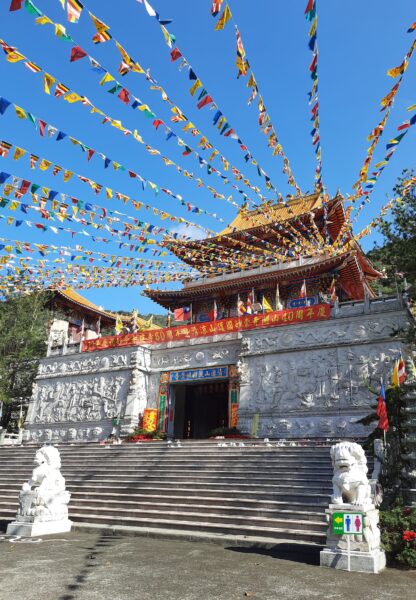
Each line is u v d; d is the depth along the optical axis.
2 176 10.89
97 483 19.47
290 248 39.31
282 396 28.44
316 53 9.03
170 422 33.59
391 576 9.78
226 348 32.81
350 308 28.20
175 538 13.68
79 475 20.84
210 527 14.03
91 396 35.62
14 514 17.38
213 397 40.50
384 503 13.91
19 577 9.25
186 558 11.18
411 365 23.28
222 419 39.81
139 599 7.90
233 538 12.90
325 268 35.97
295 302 38.44
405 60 9.38
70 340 43.50
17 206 12.27
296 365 28.67
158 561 10.82
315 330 28.83
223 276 42.59
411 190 17.52
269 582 9.12
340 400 26.52
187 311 39.47
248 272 41.28
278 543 12.24
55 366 38.59
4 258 15.80
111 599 7.89
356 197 15.00
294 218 36.25
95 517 16.02
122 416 33.50
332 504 10.93
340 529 10.46
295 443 22.80
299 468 17.61
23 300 42.75
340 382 26.86
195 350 34.06
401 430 16.20
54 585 8.69
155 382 34.84
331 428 26.16
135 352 34.97
